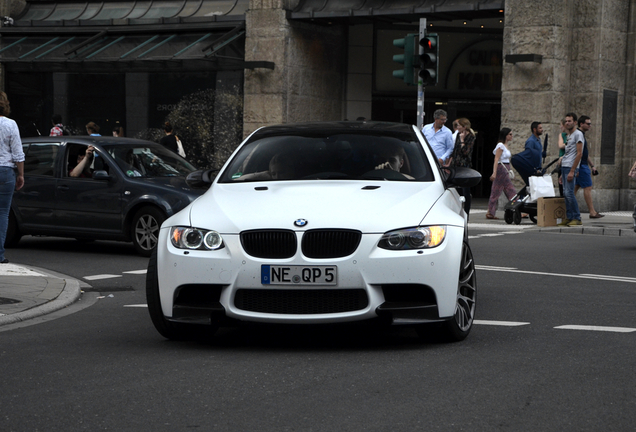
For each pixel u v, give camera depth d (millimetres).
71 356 6992
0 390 5867
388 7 26172
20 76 30891
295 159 8516
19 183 12828
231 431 4895
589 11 24938
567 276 11891
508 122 24703
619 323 8328
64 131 24844
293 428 4938
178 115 28828
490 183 30781
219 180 8430
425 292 7008
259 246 6984
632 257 14211
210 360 6781
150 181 14320
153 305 7492
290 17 27281
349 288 6844
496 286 10930
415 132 9117
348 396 5629
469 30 29891
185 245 7172
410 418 5121
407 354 6953
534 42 24266
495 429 4902
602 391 5719
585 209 25219
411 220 7082
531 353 6945
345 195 7445
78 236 14812
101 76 29891
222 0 29188
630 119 26375
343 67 30109
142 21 28984
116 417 5188
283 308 6949
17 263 13562
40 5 31859
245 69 27625
